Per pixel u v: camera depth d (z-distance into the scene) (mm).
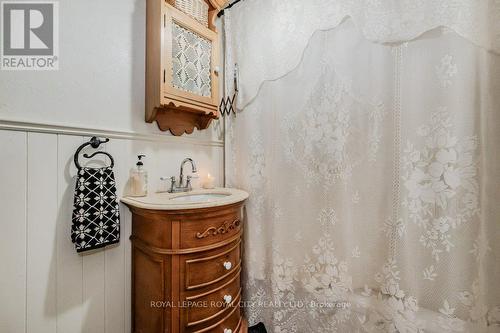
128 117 1104
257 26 1360
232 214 1108
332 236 1100
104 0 1015
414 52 890
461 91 798
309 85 1167
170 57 1106
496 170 756
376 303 995
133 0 1115
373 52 982
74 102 932
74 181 926
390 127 952
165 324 912
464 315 800
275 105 1289
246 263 1396
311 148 1164
